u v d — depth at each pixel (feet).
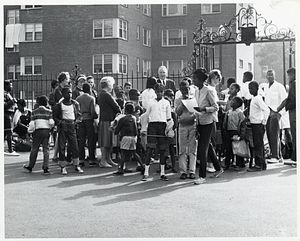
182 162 29.71
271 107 36.04
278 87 35.96
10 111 42.42
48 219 19.70
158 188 26.40
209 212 20.65
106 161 35.86
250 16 42.91
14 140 47.21
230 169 33.53
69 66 112.16
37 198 23.85
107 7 109.29
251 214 20.21
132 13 115.85
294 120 33.99
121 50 110.42
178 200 23.11
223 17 119.96
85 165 36.22
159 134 29.04
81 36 111.14
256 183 27.48
